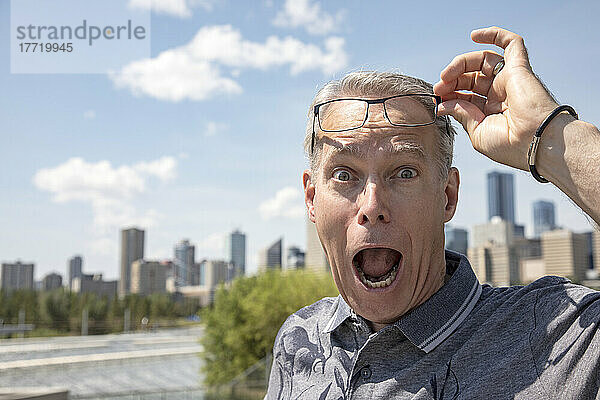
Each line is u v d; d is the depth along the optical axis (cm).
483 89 118
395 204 118
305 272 3469
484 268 9688
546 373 107
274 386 152
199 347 5284
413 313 122
